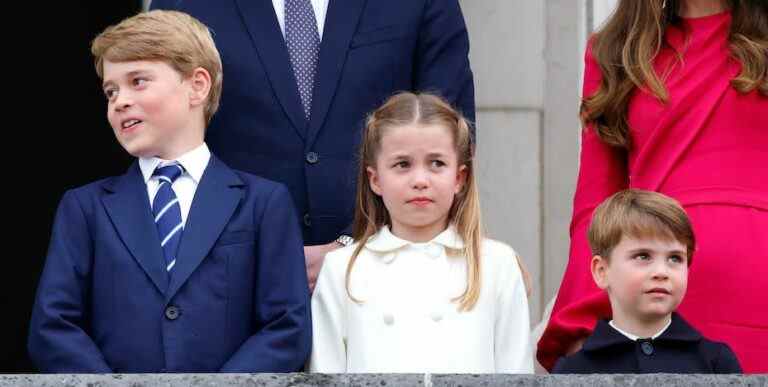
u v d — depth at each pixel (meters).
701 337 24.42
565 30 34.28
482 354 24.81
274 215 25.20
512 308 25.14
